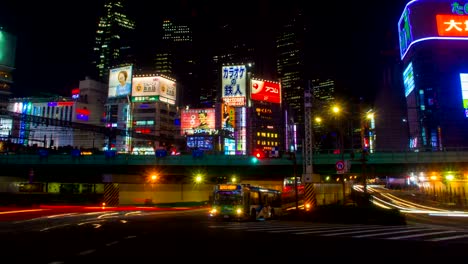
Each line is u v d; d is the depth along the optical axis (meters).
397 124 148.12
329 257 12.38
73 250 13.49
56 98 182.12
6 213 37.31
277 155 55.22
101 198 56.16
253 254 12.82
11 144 107.50
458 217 38.31
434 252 13.66
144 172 74.56
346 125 62.00
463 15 155.62
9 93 171.88
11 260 11.50
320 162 59.16
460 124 143.62
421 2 160.00
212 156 64.81
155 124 154.00
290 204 55.09
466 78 149.00
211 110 150.50
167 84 163.38
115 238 17.17
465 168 59.81
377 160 57.00
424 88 151.25
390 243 16.09
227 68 163.50
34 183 55.66
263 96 172.62
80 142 162.38
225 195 29.81
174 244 15.21
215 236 18.19
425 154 55.84
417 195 99.00
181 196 63.19
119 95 161.38
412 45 160.00
